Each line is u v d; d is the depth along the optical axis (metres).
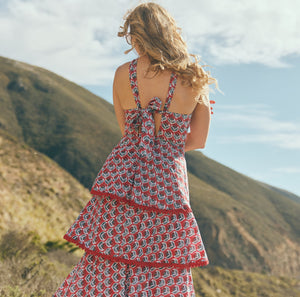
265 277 54.84
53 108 83.06
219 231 62.25
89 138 75.44
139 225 2.10
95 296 2.05
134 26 2.22
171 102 2.22
